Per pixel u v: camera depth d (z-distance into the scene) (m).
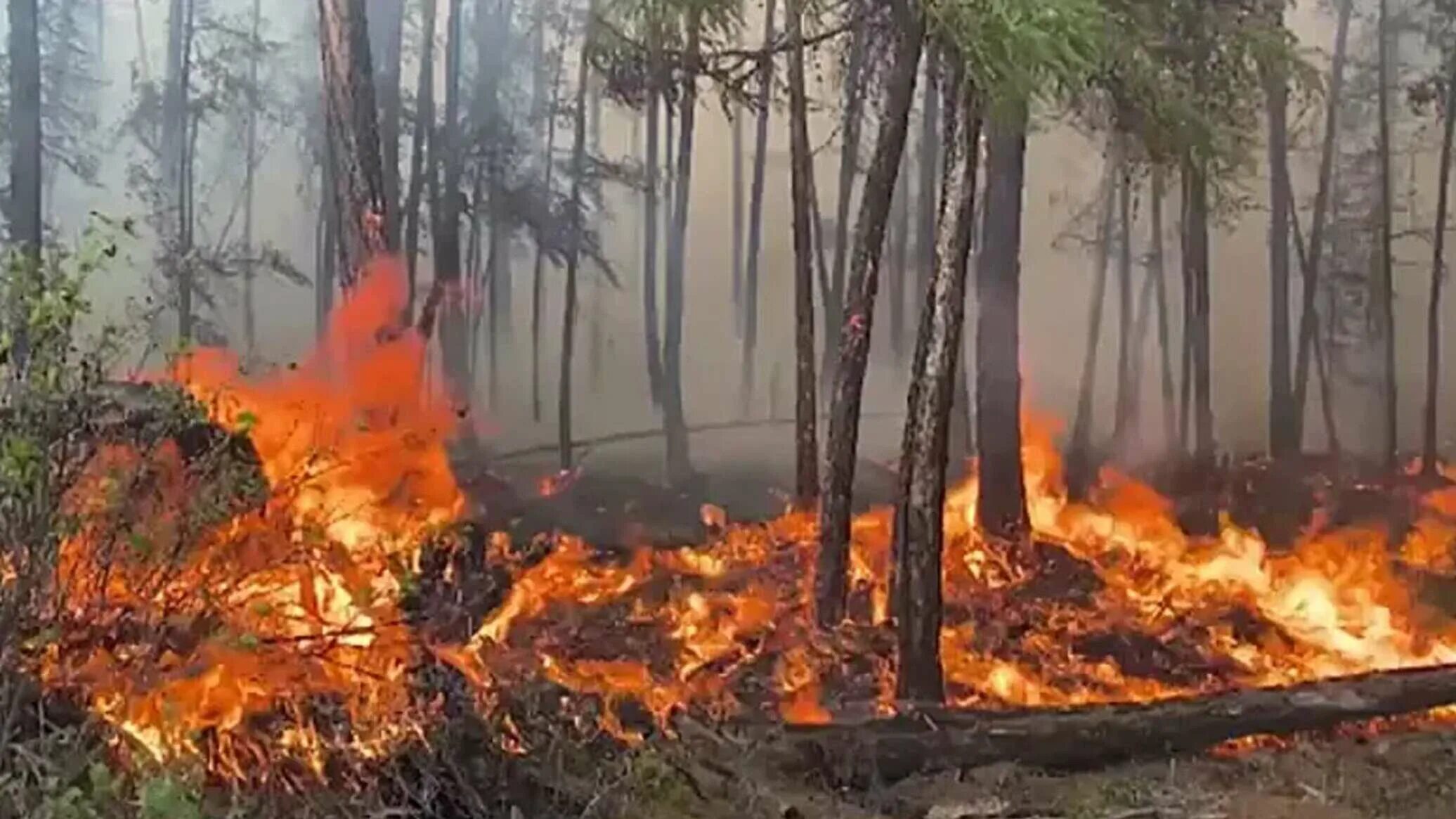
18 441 3.44
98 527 3.81
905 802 5.14
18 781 3.39
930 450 6.11
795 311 12.38
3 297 4.03
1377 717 5.94
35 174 11.29
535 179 12.68
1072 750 5.55
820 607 7.73
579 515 10.67
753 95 9.00
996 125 7.46
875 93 8.98
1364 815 5.13
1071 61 5.59
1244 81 7.24
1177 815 5.06
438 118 12.65
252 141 11.80
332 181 10.55
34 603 3.63
